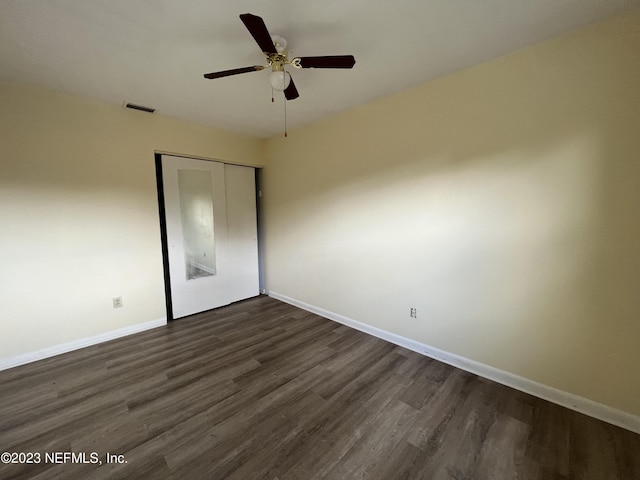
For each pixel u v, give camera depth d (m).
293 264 3.66
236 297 3.85
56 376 2.10
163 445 1.48
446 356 2.29
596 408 1.66
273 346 2.58
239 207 3.79
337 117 2.88
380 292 2.70
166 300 3.21
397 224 2.49
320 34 1.61
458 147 2.07
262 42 1.35
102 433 1.56
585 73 1.56
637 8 1.40
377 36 1.64
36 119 2.23
